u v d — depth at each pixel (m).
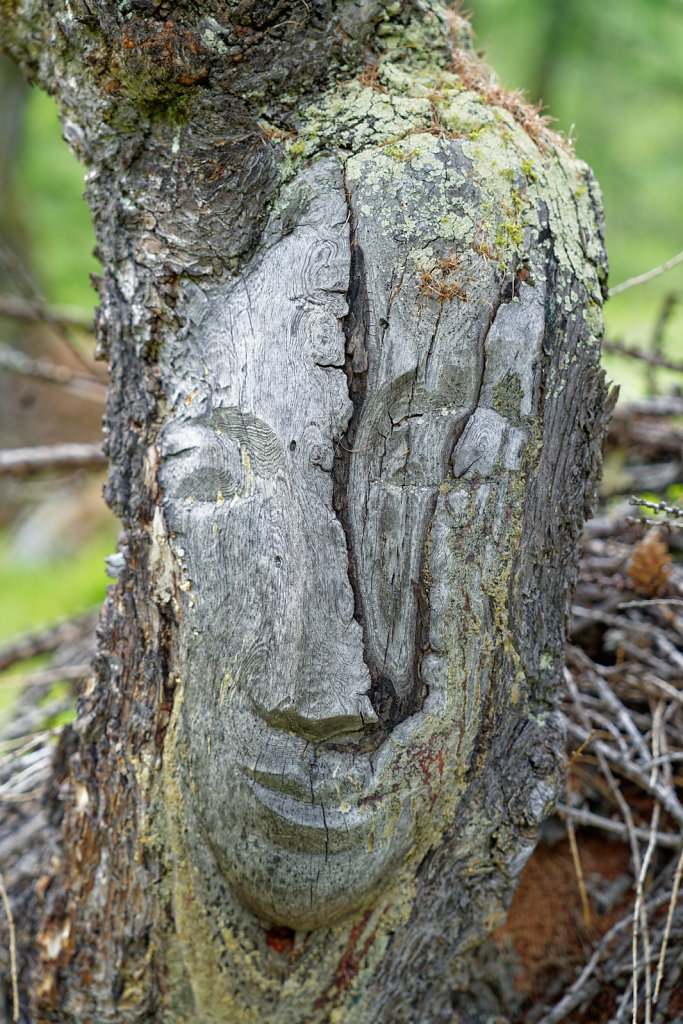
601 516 1.23
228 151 0.94
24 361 1.64
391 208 0.93
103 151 0.97
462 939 1.00
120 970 0.99
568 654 1.12
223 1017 0.99
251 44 0.94
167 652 0.96
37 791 1.10
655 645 1.11
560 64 3.39
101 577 2.24
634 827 1.07
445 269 0.93
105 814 0.99
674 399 1.29
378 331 0.93
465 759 0.97
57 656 1.36
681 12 3.15
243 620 0.94
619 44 3.30
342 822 0.94
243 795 0.95
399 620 0.94
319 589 0.93
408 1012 1.00
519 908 1.09
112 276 0.98
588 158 3.44
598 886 1.09
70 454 1.44
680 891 1.05
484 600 0.95
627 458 1.32
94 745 1.00
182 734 0.96
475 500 0.94
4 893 1.02
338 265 0.93
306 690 0.93
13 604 2.20
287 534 0.93
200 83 0.94
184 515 0.95
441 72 0.96
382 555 0.94
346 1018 0.98
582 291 0.96
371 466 0.94
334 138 0.94
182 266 0.95
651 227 3.36
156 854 0.97
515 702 0.98
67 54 0.96
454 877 0.98
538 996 1.06
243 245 0.95
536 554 0.97
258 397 0.94
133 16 0.93
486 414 0.95
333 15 0.94
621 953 1.05
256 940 0.98
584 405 0.97
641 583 1.11
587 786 1.11
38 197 3.46
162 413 0.97
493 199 0.94
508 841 0.98
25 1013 1.04
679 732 1.09
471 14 1.00
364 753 0.94
